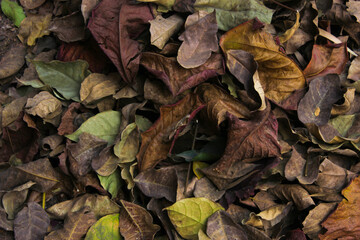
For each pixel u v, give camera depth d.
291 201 0.54
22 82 0.55
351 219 0.55
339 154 0.56
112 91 0.55
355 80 0.59
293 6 0.58
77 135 0.53
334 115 0.57
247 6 0.55
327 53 0.58
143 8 0.54
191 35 0.53
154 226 0.52
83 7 0.54
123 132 0.52
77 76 0.56
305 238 0.53
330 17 0.61
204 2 0.55
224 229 0.51
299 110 0.55
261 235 0.51
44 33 0.59
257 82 0.52
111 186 0.54
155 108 0.55
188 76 0.52
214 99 0.54
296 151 0.55
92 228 0.52
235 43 0.54
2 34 0.60
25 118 0.54
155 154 0.53
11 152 0.56
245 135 0.51
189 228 0.51
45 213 0.53
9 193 0.54
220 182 0.52
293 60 0.57
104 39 0.53
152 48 0.55
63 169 0.53
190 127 0.54
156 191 0.52
